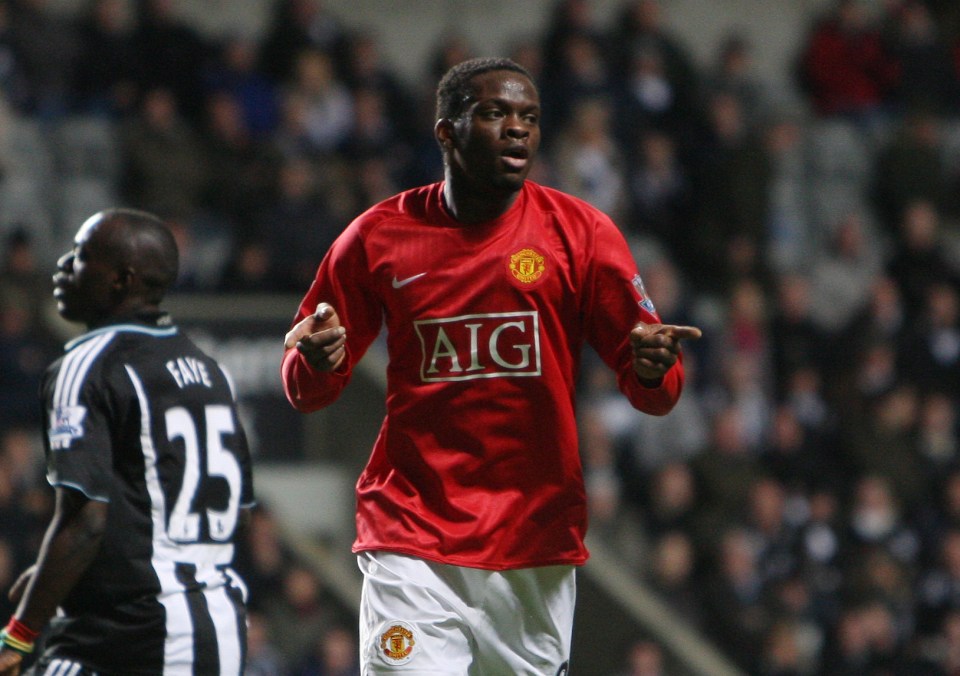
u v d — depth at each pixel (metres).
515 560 15.26
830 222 55.94
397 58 59.28
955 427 47.88
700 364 45.69
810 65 58.94
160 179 44.81
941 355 49.19
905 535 43.97
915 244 52.62
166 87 48.56
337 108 48.94
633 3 54.34
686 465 42.03
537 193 15.65
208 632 15.02
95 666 14.73
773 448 44.50
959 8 61.22
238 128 47.09
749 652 39.75
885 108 59.28
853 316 50.03
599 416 42.47
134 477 14.97
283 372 15.49
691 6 62.19
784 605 40.53
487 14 60.09
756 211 51.69
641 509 41.81
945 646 42.09
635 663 37.84
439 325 15.20
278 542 36.97
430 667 15.05
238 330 40.97
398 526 15.34
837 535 43.34
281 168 45.38
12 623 14.48
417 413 15.35
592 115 49.66
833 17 59.19
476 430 15.21
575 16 53.03
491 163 14.91
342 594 37.16
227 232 45.75
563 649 15.78
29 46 47.09
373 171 46.47
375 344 42.78
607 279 15.34
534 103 15.09
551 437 15.29
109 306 15.45
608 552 40.03
